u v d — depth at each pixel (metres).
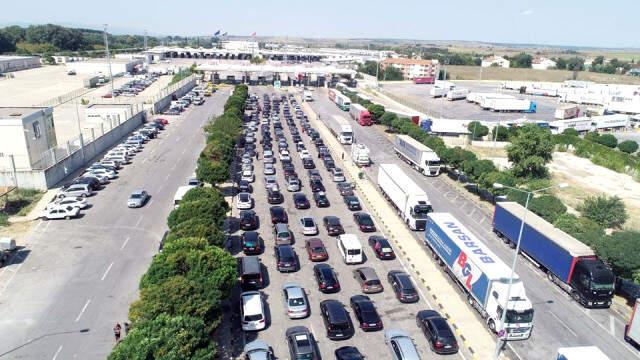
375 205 53.28
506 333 29.23
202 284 26.92
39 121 57.56
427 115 116.00
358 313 30.48
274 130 87.69
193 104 114.62
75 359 26.50
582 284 33.97
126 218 46.84
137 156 69.88
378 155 76.94
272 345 28.20
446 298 34.12
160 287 25.14
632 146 92.31
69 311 31.05
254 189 57.19
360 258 38.78
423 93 162.12
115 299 32.56
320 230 45.62
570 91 160.00
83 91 123.44
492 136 95.00
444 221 39.41
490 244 44.59
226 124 70.75
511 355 28.20
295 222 47.41
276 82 153.38
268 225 46.44
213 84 152.88
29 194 51.62
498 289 29.72
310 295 34.03
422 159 66.12
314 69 159.12
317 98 137.00
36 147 56.59
